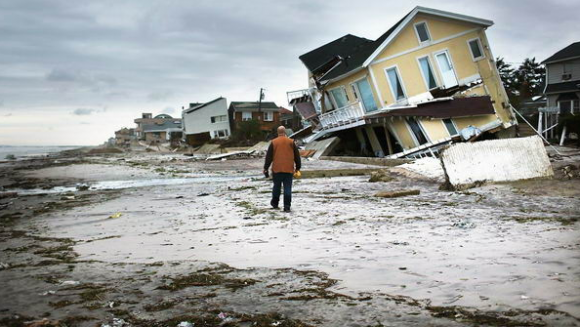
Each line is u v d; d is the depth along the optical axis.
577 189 9.87
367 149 32.47
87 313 3.41
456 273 4.02
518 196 9.74
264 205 10.36
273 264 4.84
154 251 5.93
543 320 2.80
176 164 32.84
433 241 5.63
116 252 5.99
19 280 4.55
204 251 5.76
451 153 11.73
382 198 10.92
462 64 26.84
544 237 5.48
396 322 2.95
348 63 31.52
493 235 5.83
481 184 11.39
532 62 69.06
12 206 13.28
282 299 3.58
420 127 24.95
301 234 6.65
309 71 41.47
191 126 78.44
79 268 5.02
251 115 73.62
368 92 28.41
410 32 26.42
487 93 26.73
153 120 147.12
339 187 14.13
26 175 28.06
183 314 3.33
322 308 3.31
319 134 35.00
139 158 47.28
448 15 26.20
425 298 3.39
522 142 11.80
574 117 28.33
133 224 8.70
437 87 26.45
